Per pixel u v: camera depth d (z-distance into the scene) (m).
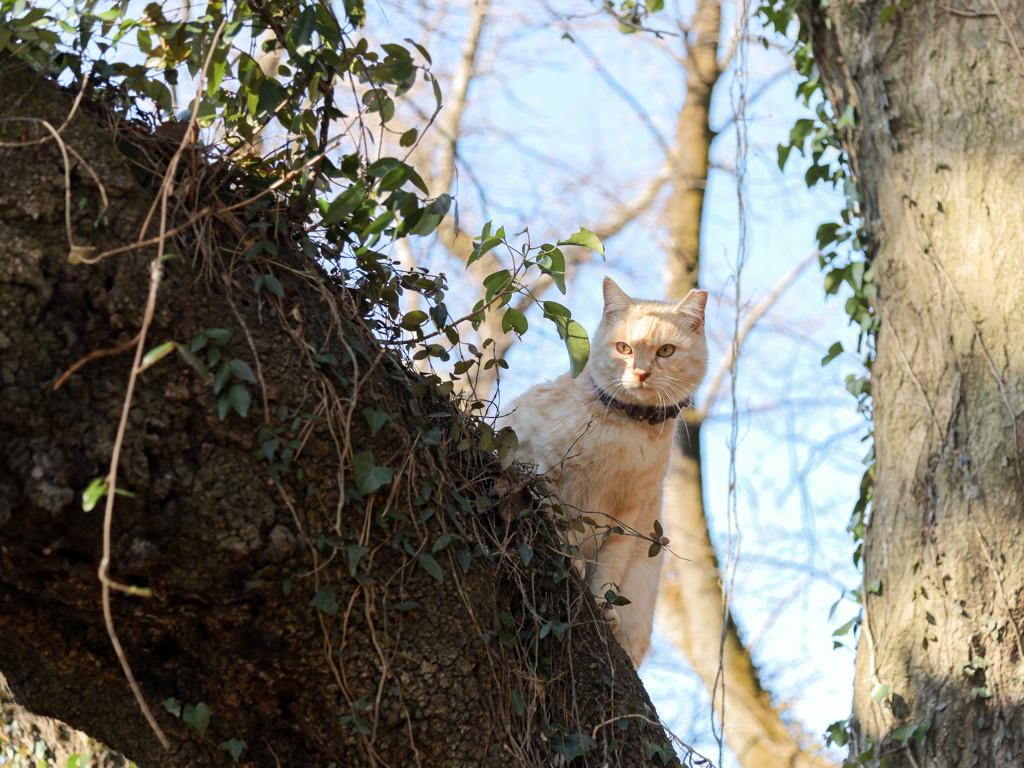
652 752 2.87
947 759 3.24
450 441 2.71
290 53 2.45
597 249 2.79
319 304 2.37
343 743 2.37
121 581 2.03
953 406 3.46
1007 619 3.27
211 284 2.16
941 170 3.59
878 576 3.60
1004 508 3.31
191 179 2.20
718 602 8.02
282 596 2.19
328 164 2.47
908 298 3.65
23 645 2.28
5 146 2.03
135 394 2.00
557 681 2.76
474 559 2.58
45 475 1.88
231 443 2.10
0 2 2.19
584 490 3.97
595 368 4.17
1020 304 3.40
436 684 2.37
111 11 2.34
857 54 3.82
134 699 2.36
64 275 1.98
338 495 2.23
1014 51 3.53
